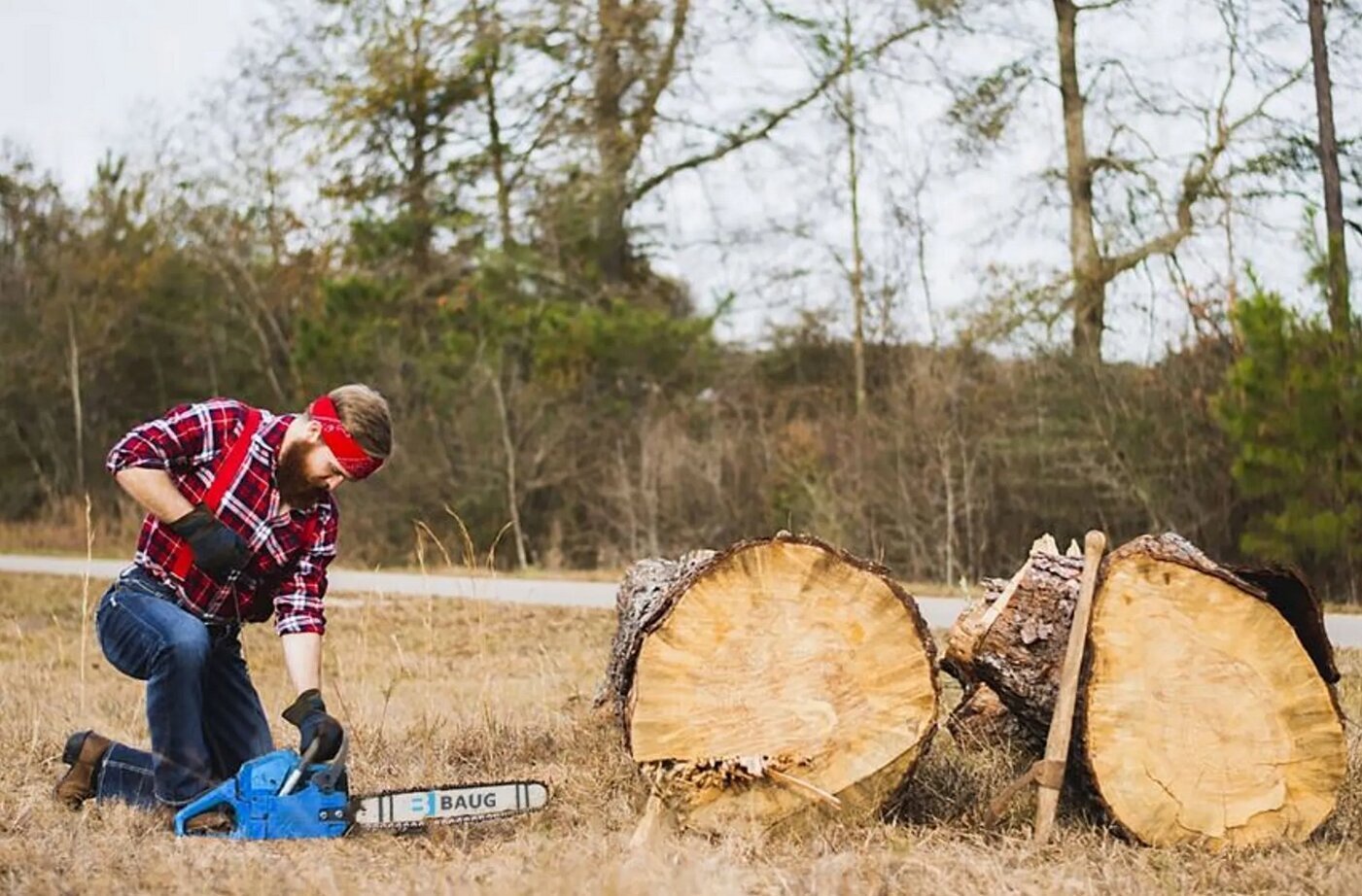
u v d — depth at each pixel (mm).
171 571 7695
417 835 7473
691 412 43156
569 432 42062
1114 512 32844
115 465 7387
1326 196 33719
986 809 7957
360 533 41031
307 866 6766
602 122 45906
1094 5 39812
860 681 7582
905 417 36312
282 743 10820
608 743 10062
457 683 14586
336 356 43281
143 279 55094
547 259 46406
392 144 48594
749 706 7531
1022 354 35969
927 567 34750
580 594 26234
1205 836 7465
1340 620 19844
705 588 7547
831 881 6449
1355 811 7914
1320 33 33906
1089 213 39719
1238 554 30828
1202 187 37469
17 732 10898
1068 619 7938
